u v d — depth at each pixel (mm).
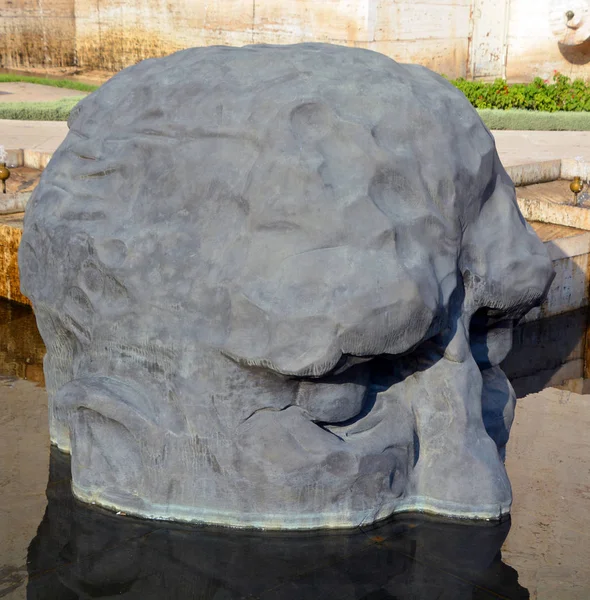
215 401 4383
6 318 7996
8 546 4328
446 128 4551
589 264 8898
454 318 4656
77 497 4742
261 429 4383
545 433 5816
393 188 4344
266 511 4441
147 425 4465
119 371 4605
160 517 4559
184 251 4402
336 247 4172
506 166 10633
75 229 4699
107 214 4648
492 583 4094
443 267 4441
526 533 4496
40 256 4938
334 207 4184
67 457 5223
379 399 4699
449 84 4934
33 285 5043
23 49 22734
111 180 4711
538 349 7875
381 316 4137
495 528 4539
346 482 4430
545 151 12484
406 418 4672
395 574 4156
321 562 4246
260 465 4371
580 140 13719
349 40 17156
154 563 4219
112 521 4543
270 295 4176
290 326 4137
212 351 4324
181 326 4387
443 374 4668
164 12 20172
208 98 4555
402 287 4148
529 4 20438
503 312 4934
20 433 5543
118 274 4484
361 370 4508
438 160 4461
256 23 18375
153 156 4590
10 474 5000
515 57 20797
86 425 4641
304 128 4352
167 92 4691
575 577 4148
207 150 4465
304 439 4391
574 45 20375
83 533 4438
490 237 4797
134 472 4570
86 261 4621
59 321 4887
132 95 4840
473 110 4836
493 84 17391
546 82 17969
